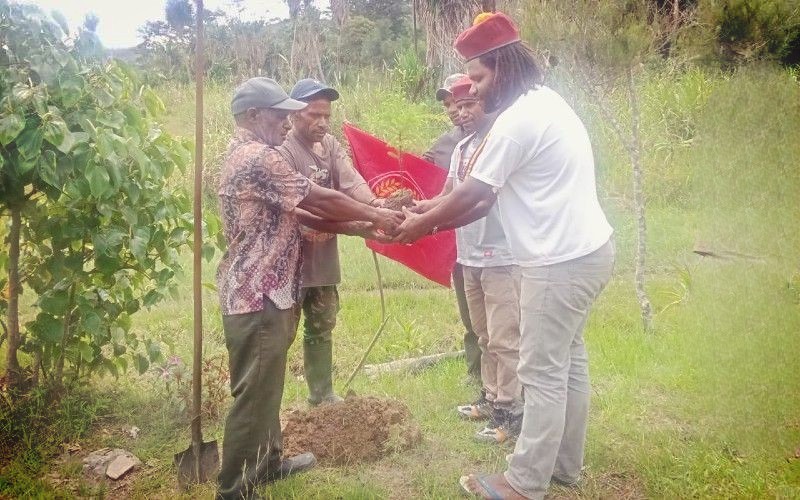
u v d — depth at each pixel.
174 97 15.32
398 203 3.79
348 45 24.52
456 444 3.97
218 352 5.48
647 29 5.97
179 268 4.53
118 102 4.15
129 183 4.07
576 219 3.09
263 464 3.29
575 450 3.46
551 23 5.88
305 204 3.23
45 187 4.02
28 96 3.66
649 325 5.71
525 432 3.25
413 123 4.53
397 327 5.98
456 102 4.02
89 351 4.23
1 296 4.31
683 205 9.73
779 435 3.71
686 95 11.09
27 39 3.82
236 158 3.14
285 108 3.22
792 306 4.82
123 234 4.05
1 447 3.90
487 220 3.86
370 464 3.78
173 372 4.39
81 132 3.84
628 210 9.62
